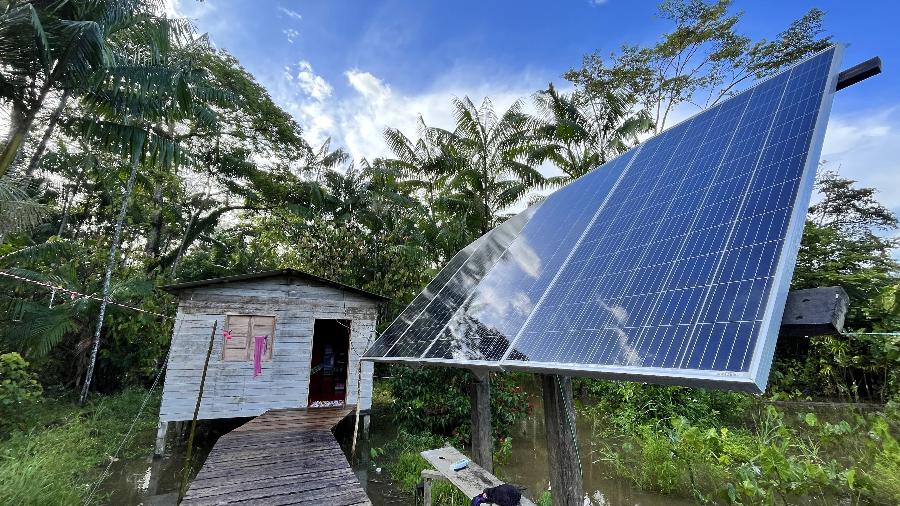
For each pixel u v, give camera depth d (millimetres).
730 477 6051
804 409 8859
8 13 5633
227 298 8844
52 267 10766
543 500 5453
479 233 15258
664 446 6551
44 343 8711
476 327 3725
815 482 4980
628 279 2766
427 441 8211
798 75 3268
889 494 5273
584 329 2557
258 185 17469
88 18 6598
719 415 9000
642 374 1826
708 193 2920
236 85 15766
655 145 4535
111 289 10602
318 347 12188
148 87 7047
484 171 15000
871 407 8414
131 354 11383
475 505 3236
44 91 6449
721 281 2053
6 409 7562
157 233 15625
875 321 9812
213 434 9195
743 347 1562
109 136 7309
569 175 15195
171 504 5816
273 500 4863
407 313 6180
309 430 7617
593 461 7523
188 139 15492
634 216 3527
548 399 3123
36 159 7004
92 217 16094
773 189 2330
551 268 3850
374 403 12469
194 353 8383
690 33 16719
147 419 9383
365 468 7363
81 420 8453
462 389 8875
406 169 16734
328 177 17469
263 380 8812
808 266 13750
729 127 3531
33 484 4777
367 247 15969
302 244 16422
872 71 2629
